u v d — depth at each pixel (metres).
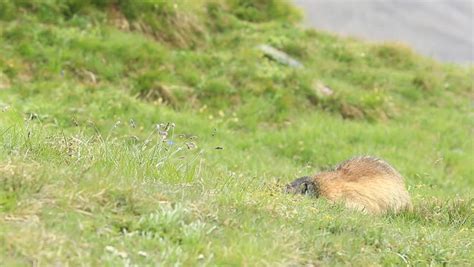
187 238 20.31
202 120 53.09
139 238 20.03
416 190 40.31
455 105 68.62
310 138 54.19
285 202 25.91
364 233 24.02
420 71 72.88
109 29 59.28
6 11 56.66
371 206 31.70
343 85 64.38
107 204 21.23
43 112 46.75
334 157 51.88
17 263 17.56
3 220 19.34
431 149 56.66
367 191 32.03
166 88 55.22
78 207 20.78
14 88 50.12
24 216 19.81
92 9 60.44
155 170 26.27
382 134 56.91
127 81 55.22
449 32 95.25
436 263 23.56
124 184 22.34
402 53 74.94
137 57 57.19
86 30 58.50
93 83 53.44
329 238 22.56
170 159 28.22
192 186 24.55
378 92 64.50
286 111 58.06
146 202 21.84
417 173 49.56
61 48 55.22
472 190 46.81
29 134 26.53
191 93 56.47
